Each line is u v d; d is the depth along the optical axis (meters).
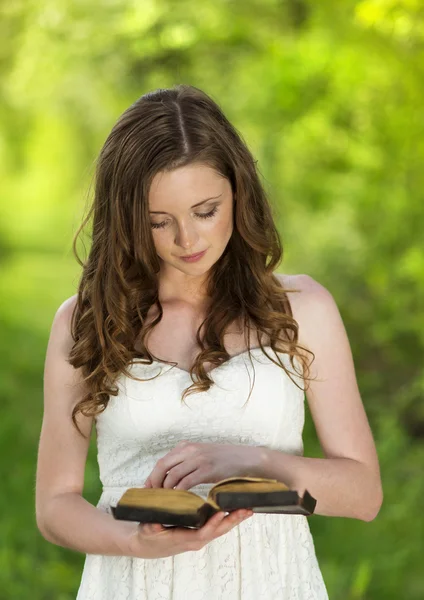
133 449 3.04
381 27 7.04
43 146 25.19
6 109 17.45
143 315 3.10
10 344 12.73
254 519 2.95
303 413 3.12
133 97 10.09
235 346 3.07
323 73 8.27
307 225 9.54
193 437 3.01
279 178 9.20
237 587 2.92
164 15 8.28
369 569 5.66
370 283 8.04
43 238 25.30
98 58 9.44
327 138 8.66
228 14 8.40
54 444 3.02
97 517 2.85
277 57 8.41
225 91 9.23
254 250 3.05
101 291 3.03
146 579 2.94
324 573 5.81
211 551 2.93
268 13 8.73
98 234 3.05
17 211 29.91
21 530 6.64
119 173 2.87
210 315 3.05
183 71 8.99
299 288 3.11
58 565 6.05
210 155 2.80
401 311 7.77
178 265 2.87
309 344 3.05
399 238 8.02
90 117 13.19
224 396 2.98
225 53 8.95
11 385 10.36
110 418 3.03
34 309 15.84
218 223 2.84
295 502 2.37
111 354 2.99
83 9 8.65
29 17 9.47
